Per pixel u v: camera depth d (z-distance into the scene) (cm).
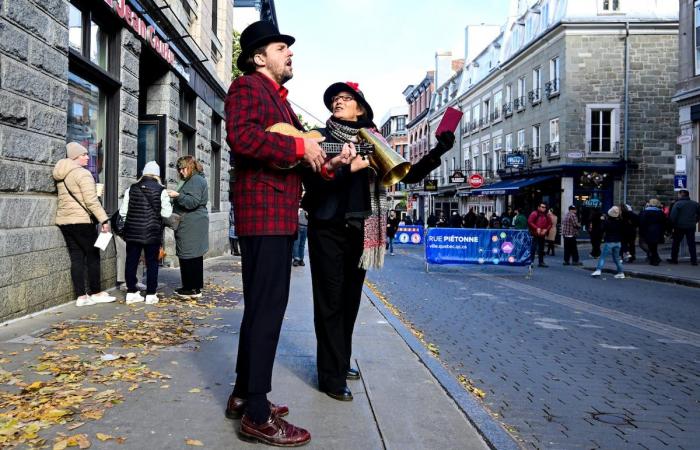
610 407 398
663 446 328
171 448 265
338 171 337
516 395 422
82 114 752
